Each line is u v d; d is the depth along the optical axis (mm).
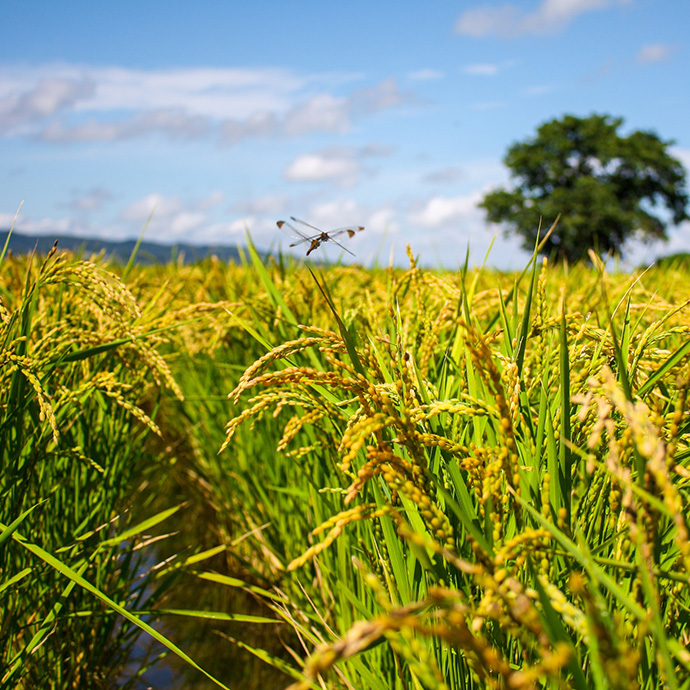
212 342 4172
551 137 73125
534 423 1836
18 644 2414
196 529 4797
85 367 3041
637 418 985
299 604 3002
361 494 2152
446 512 1615
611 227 66438
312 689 1999
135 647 3311
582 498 1562
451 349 2494
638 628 1248
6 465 2293
